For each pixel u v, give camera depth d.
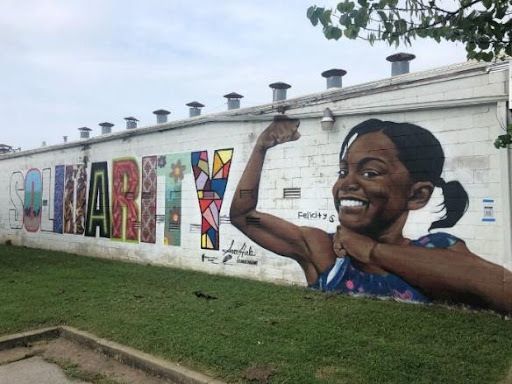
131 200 12.84
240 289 8.49
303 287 8.67
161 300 7.61
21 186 18.09
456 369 4.51
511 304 6.31
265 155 9.46
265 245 9.39
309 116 8.73
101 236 13.89
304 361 4.74
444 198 7.01
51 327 6.25
